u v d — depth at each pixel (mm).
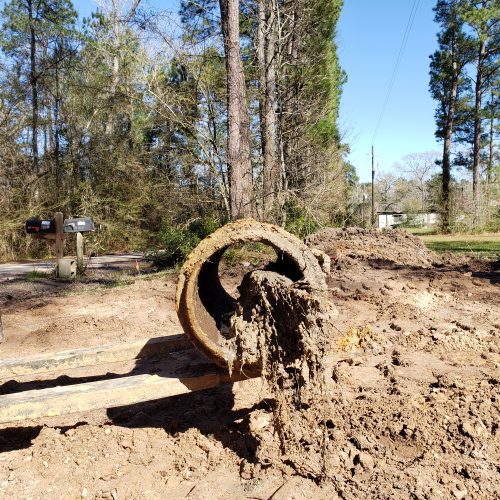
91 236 23312
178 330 6695
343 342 5242
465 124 40594
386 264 10148
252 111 16578
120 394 3195
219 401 4176
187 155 16094
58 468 3246
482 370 4531
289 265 3529
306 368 3250
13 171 23625
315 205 16766
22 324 7328
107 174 24844
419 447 3221
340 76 25203
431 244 22438
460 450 3180
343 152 20750
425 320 6270
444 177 36281
